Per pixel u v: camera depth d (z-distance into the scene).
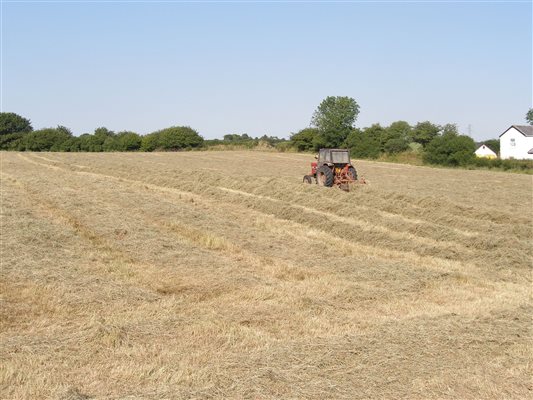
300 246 12.88
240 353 6.23
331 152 23.42
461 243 13.34
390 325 7.32
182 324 7.18
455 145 45.53
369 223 15.73
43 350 6.18
